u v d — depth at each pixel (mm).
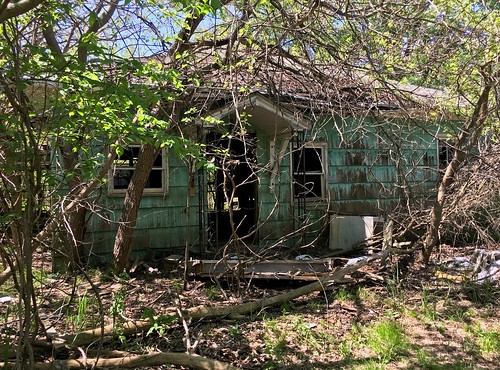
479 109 6918
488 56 5852
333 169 10508
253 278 7035
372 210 10859
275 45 5613
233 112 7773
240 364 4438
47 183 3771
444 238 10148
